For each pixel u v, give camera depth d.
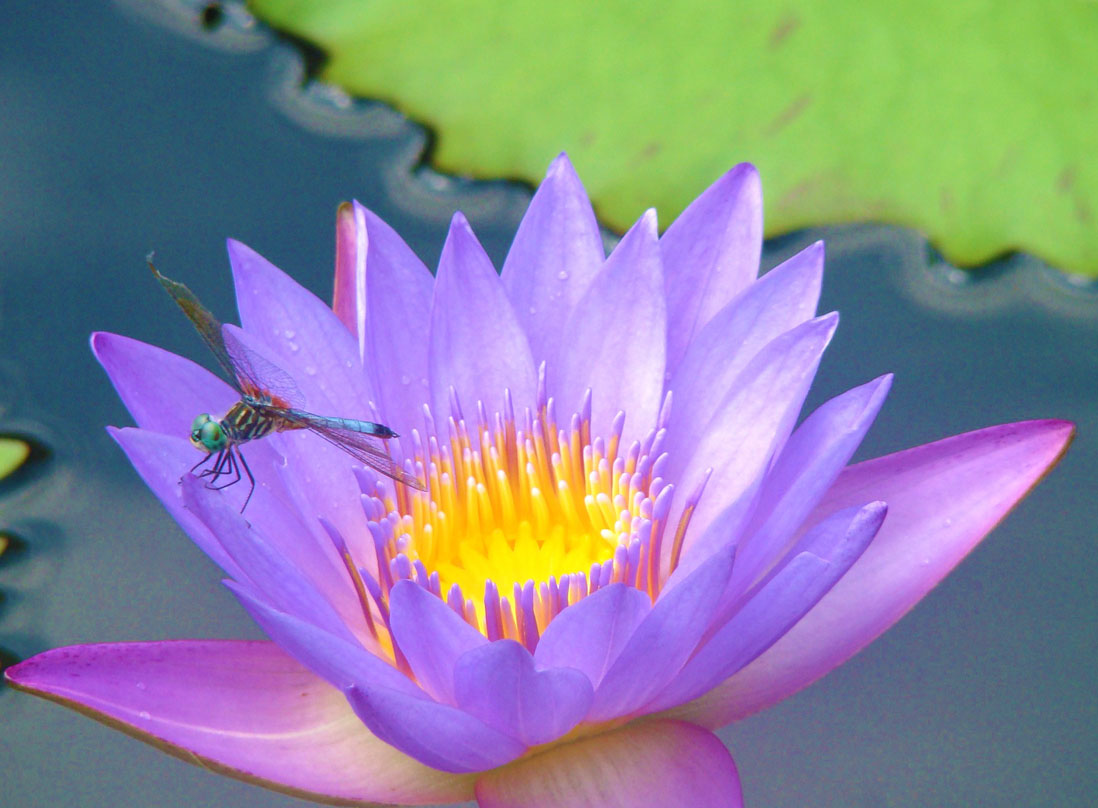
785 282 1.19
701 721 1.18
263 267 1.19
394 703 1.14
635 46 1.29
